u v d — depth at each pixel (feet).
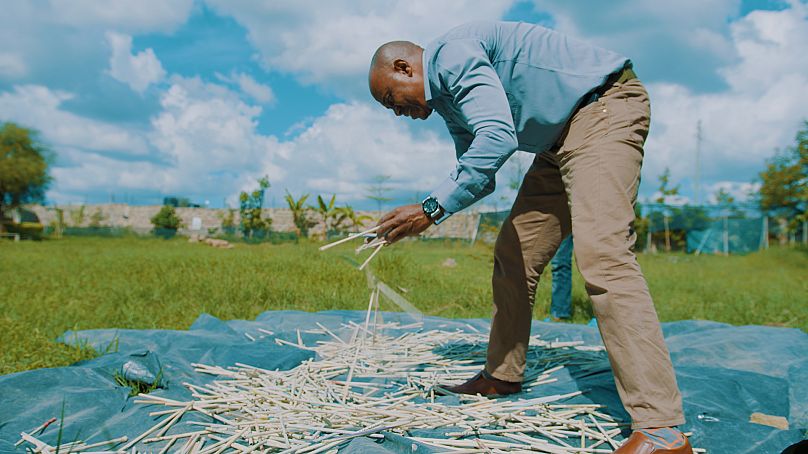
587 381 9.03
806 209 66.13
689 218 79.30
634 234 6.59
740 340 10.91
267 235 96.99
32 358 10.87
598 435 6.75
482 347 11.34
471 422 7.04
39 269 31.65
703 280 33.01
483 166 6.38
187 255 43.52
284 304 19.56
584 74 6.68
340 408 7.42
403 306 10.09
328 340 12.30
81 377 8.64
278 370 9.46
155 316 16.63
